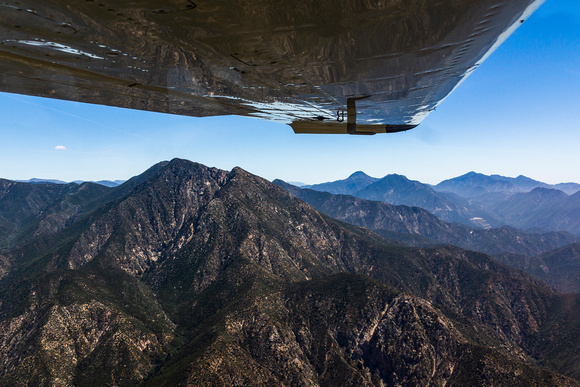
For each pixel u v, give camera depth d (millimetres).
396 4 5156
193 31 5551
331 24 5523
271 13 5129
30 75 7164
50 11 4840
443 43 6457
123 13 4902
